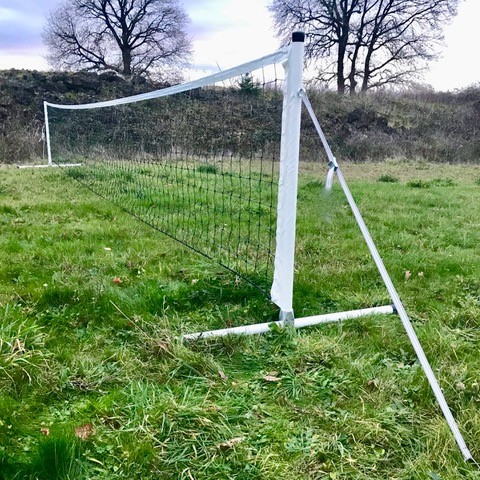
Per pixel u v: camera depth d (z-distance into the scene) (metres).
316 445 2.06
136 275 4.02
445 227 6.16
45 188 7.78
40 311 3.22
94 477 1.87
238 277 3.90
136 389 2.39
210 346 2.88
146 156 9.82
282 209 3.04
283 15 27.66
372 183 10.20
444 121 21.81
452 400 2.35
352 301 3.65
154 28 26.69
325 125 19.78
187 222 5.77
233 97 7.29
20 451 1.99
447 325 3.31
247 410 2.30
